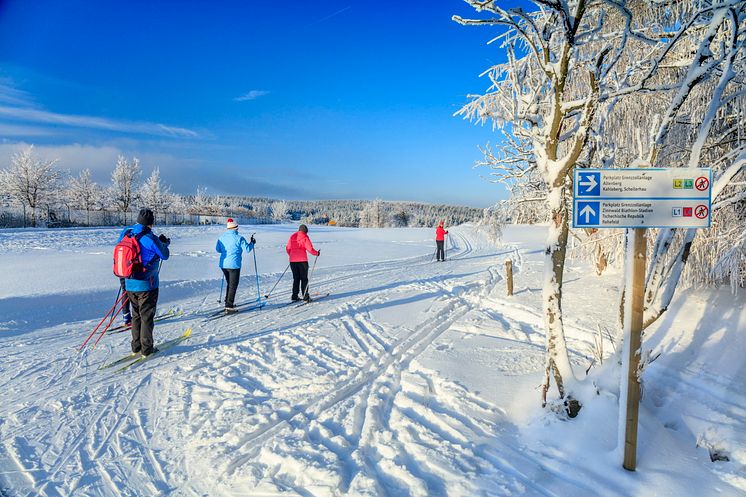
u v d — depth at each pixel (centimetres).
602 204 275
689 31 497
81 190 4716
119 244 473
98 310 730
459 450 294
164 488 266
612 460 280
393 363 477
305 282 815
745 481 260
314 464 275
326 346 534
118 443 313
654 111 656
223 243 705
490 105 722
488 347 523
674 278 346
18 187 3794
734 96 441
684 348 481
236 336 581
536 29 342
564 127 706
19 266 1127
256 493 257
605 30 625
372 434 321
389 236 3391
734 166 332
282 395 390
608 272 980
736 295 601
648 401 373
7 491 259
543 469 276
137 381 424
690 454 295
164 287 862
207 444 310
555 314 340
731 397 372
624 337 276
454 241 2952
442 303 806
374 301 830
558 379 338
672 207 273
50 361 479
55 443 312
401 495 251
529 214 926
